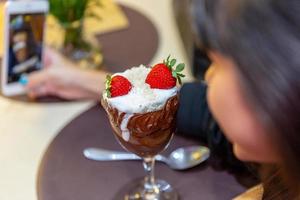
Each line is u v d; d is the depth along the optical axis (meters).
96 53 0.93
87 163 0.70
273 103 0.35
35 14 0.84
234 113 0.38
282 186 0.52
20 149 0.75
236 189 0.66
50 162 0.71
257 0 0.35
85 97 0.85
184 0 0.38
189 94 0.74
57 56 0.91
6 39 0.83
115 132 0.58
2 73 0.87
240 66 0.35
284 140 0.36
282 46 0.34
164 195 0.65
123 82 0.55
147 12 1.07
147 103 0.53
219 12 0.36
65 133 0.76
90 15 0.94
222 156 0.68
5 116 0.81
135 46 0.96
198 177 0.68
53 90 0.85
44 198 0.65
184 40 0.41
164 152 0.71
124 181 0.68
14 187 0.68
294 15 0.34
